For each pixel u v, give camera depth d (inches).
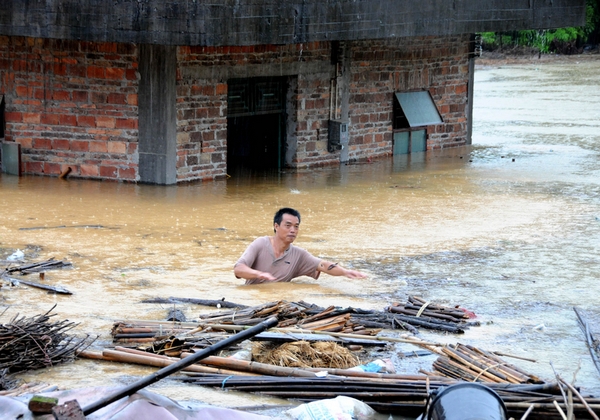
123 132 725.3
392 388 277.3
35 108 750.5
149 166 721.6
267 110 802.8
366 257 492.4
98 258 478.6
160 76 703.7
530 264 483.2
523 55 2381.9
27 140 757.9
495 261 488.4
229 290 413.4
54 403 240.2
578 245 531.8
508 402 264.7
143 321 343.3
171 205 638.5
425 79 949.2
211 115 742.5
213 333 331.0
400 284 434.6
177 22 645.9
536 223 598.2
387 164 866.8
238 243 523.2
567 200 689.6
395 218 609.0
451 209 645.3
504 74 1993.1
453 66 981.2
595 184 765.9
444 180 777.6
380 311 376.2
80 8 668.7
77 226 561.9
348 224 585.6
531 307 397.4
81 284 422.3
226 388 287.4
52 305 383.2
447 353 312.7
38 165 757.3
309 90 818.8
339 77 840.9
